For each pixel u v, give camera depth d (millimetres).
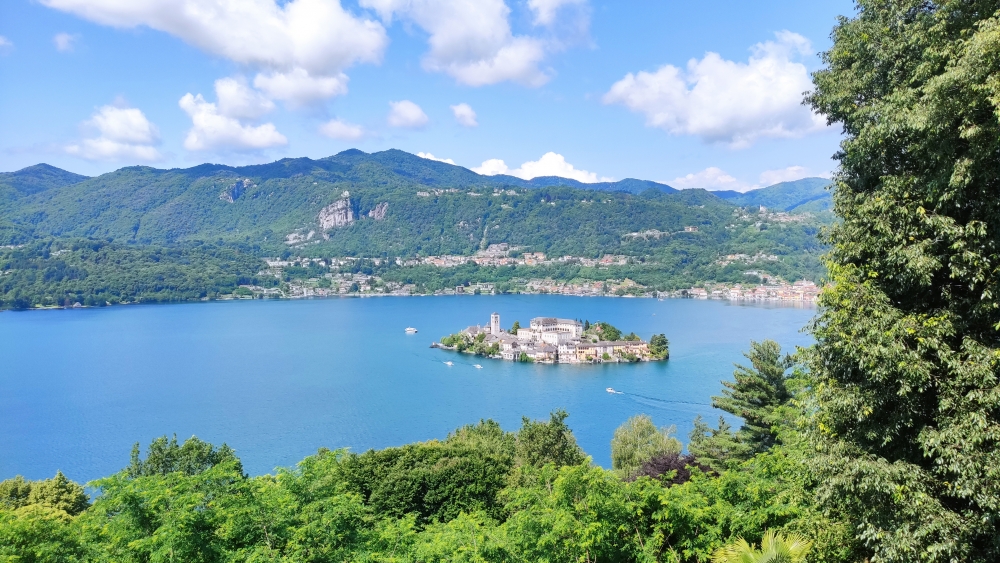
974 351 23516
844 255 28812
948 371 24453
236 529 30141
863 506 26312
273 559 28750
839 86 30688
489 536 34062
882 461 25047
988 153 22453
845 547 29188
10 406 184125
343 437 155625
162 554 27016
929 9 27875
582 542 31250
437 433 159125
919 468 24562
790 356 60156
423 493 70500
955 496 24656
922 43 26531
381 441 152625
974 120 23297
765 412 58094
